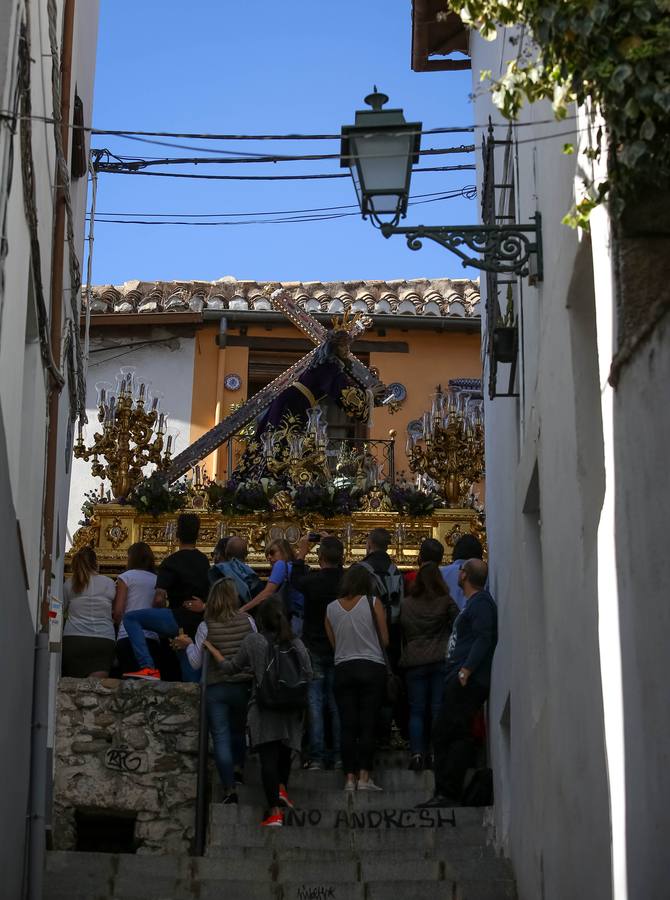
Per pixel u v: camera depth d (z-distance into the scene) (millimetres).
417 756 10672
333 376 17016
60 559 12445
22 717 7531
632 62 5148
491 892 8781
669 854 4527
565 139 6875
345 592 10586
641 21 5199
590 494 6301
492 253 7664
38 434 8305
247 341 20172
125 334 20141
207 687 10016
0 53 5785
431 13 14312
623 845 5281
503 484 10969
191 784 10023
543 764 7664
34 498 8383
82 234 13867
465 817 10031
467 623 10398
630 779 5152
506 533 10547
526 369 9023
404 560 15438
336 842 9547
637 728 5027
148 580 11781
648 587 4871
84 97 13898
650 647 4828
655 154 5176
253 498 15391
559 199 7000
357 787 10195
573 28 5332
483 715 11516
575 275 6457
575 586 6500
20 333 6754
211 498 15398
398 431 20031
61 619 11602
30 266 7234
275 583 11258
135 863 8984
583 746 6273
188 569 11656
